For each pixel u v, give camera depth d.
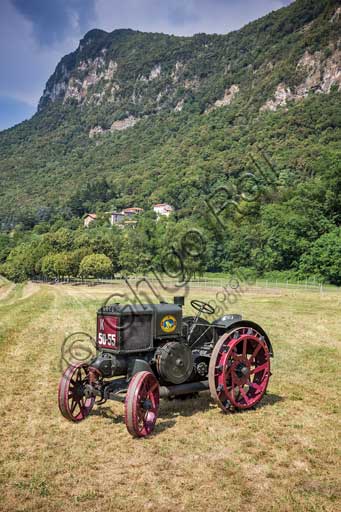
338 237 47.47
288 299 26.61
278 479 4.41
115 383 5.94
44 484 4.29
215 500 4.02
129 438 5.41
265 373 6.75
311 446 5.17
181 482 4.33
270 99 185.88
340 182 52.19
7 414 6.30
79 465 4.70
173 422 5.93
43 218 170.25
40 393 7.30
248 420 6.00
